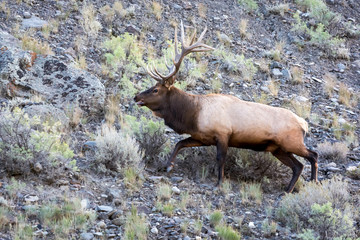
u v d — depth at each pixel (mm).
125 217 22234
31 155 24656
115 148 27406
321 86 44250
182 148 30547
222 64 44062
